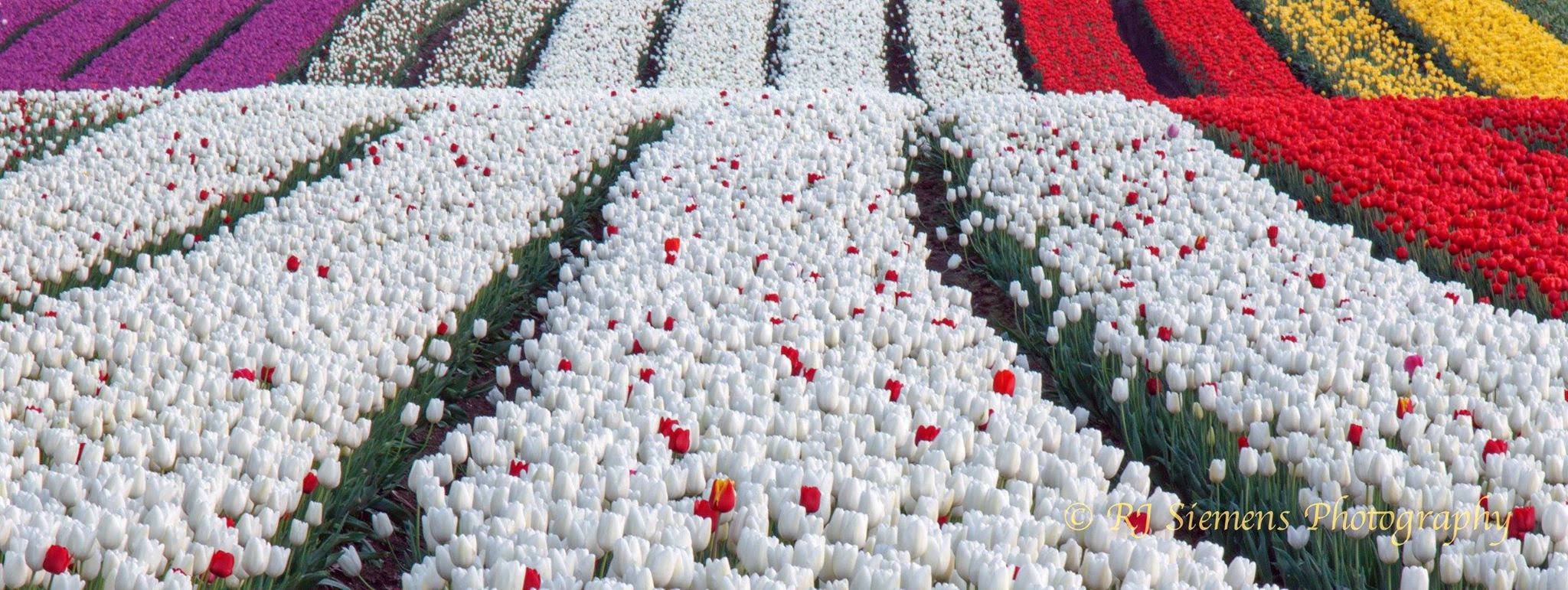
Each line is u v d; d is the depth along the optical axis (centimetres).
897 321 612
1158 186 930
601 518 368
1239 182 948
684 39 2317
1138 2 2436
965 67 2161
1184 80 2145
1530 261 716
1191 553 385
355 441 475
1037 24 2312
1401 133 1111
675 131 1129
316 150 1030
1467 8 2238
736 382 532
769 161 996
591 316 642
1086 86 2028
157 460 427
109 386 517
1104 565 354
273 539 411
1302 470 456
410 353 588
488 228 826
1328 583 397
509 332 725
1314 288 713
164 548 364
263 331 598
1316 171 978
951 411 507
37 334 543
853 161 1030
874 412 501
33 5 2362
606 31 2338
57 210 844
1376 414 514
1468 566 365
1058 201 893
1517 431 503
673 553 344
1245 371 577
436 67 2156
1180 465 507
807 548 354
